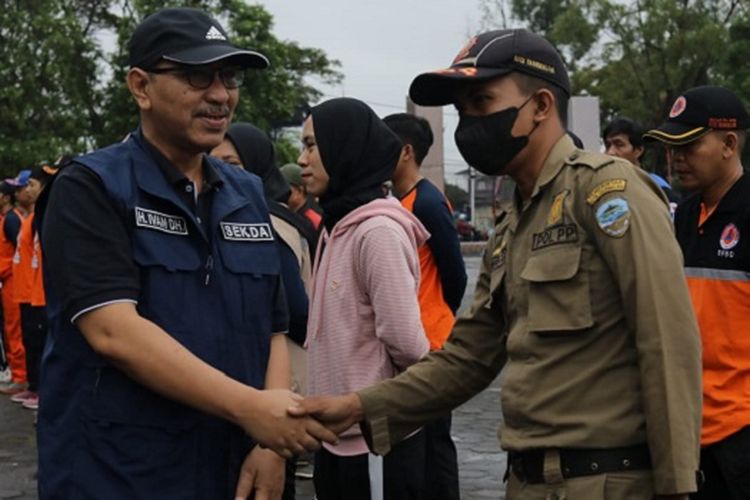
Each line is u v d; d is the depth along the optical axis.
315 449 2.98
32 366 9.86
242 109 38.16
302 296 4.67
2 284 10.73
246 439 2.96
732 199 4.16
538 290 2.90
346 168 4.02
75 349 2.83
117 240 2.79
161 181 2.89
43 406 2.90
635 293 2.76
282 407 2.84
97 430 2.81
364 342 3.94
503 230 3.15
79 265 2.75
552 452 2.86
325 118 4.04
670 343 2.73
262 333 3.00
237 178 3.11
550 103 3.03
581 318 2.82
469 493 6.45
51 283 2.84
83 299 2.73
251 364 2.97
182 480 2.83
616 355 2.82
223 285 2.92
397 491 4.03
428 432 4.77
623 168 2.88
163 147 2.93
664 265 2.76
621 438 2.79
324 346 3.99
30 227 9.61
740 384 4.11
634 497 2.79
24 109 33.97
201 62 2.81
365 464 3.95
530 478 2.92
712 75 42.59
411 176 5.42
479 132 3.02
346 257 3.96
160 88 2.87
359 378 3.91
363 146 4.03
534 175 3.04
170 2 37.25
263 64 2.94
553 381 2.87
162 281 2.82
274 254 3.07
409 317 3.85
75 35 35.38
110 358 2.73
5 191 12.56
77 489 2.82
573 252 2.85
